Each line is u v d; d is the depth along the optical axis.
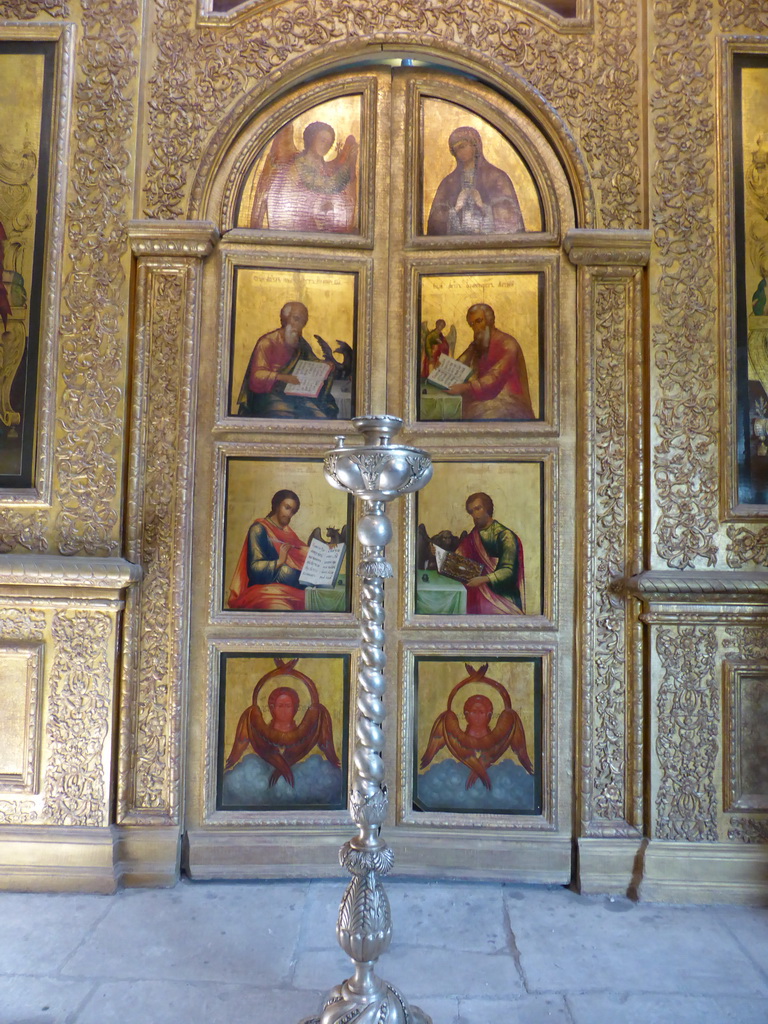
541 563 3.05
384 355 3.13
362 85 3.18
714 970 2.33
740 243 3.04
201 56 3.09
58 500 2.96
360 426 1.97
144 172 3.06
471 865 2.96
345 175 3.18
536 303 3.11
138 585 2.95
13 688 2.89
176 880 2.89
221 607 3.03
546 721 3.01
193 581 3.03
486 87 3.18
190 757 2.98
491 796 3.01
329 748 3.04
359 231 3.18
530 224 3.15
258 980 2.24
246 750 3.02
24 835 2.82
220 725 3.01
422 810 3.02
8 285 3.01
